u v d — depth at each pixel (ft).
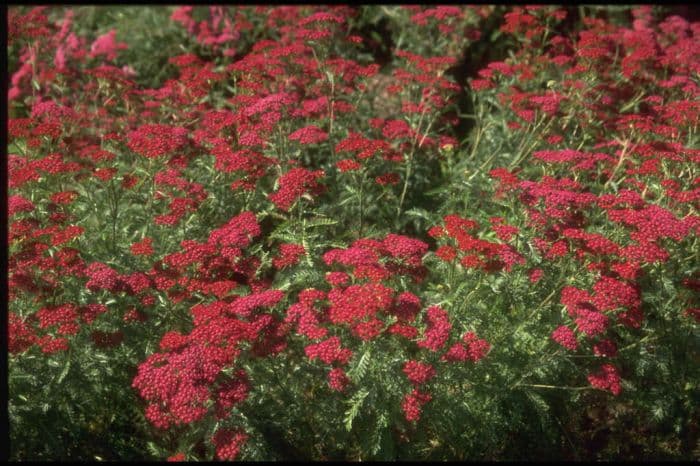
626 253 4.05
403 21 6.57
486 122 5.55
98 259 4.35
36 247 4.08
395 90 5.33
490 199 4.70
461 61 6.51
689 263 4.47
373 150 4.55
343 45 6.12
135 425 4.29
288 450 4.11
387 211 5.07
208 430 3.82
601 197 4.34
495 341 4.15
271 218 4.89
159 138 4.49
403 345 3.95
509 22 5.79
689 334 4.29
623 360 4.35
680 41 5.61
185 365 3.74
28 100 5.46
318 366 4.01
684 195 4.37
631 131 5.06
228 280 4.14
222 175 4.75
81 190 4.65
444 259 4.06
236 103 5.02
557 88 5.58
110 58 6.35
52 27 5.93
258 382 4.00
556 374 4.20
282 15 6.05
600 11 6.85
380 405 3.86
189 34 6.71
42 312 3.90
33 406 3.92
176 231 4.53
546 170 4.76
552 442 4.33
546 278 4.20
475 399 4.06
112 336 3.98
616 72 5.64
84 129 5.42
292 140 4.83
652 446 4.39
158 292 4.17
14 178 4.25
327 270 4.41
